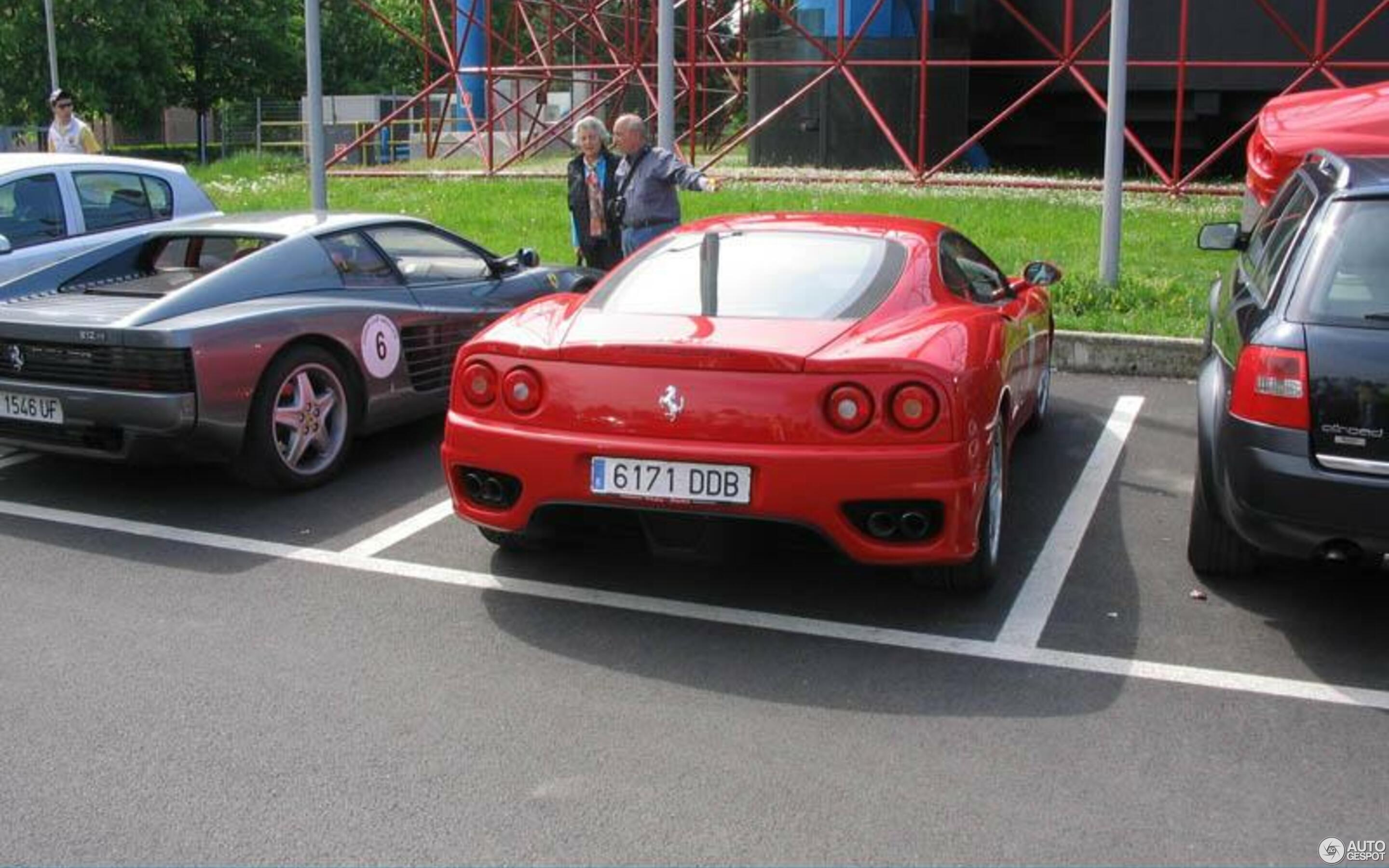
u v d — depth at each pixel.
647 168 8.35
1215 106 17.80
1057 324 9.16
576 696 3.99
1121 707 3.91
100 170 8.61
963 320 4.68
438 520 5.79
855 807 3.33
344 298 6.52
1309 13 16.73
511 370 4.55
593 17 23.03
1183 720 3.82
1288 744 3.68
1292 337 4.13
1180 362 8.66
